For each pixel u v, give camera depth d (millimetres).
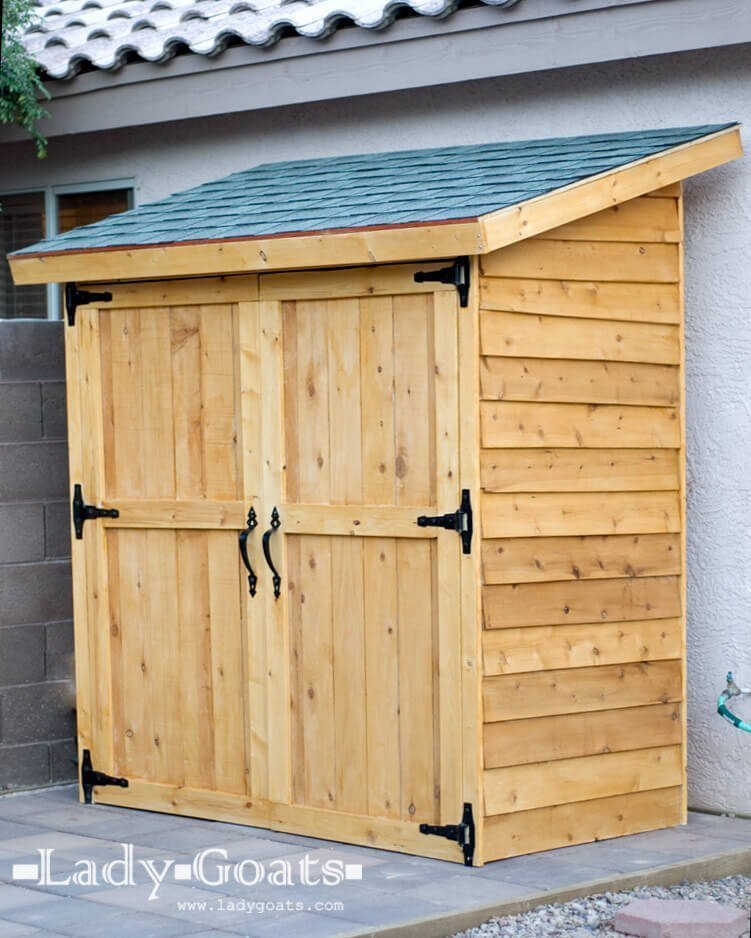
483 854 7352
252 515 7801
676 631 7801
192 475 7965
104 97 9344
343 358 7594
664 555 7773
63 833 7805
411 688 7492
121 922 6832
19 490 8391
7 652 8367
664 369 7785
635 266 7691
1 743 8359
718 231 8008
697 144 7762
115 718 8195
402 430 7473
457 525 7336
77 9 10430
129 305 8047
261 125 9125
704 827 7855
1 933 6742
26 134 9648
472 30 8281
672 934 6754
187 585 8000
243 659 7883
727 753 8023
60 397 8492
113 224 8297
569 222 7492
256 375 7781
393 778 7543
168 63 9086
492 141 8492
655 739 7766
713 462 8031
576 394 7539
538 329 7445
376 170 8312
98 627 8195
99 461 8148
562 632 7527
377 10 8539
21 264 8148
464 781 7359
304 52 8703
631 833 7730
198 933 6727
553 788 7516
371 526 7531
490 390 7332
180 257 7754
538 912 7016
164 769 8086
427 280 7367
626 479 7676
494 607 7363
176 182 9445
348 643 7629
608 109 8219
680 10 7840
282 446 7734
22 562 8398
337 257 7418
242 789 7906
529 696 7453
